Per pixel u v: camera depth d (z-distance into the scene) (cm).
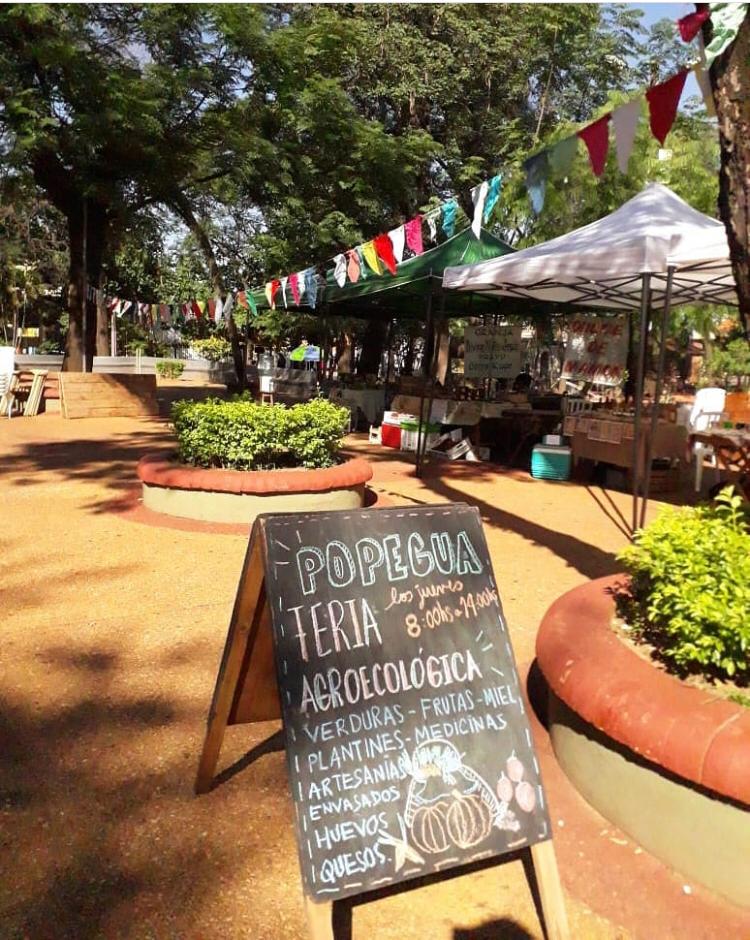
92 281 1688
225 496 682
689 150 1519
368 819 214
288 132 1586
